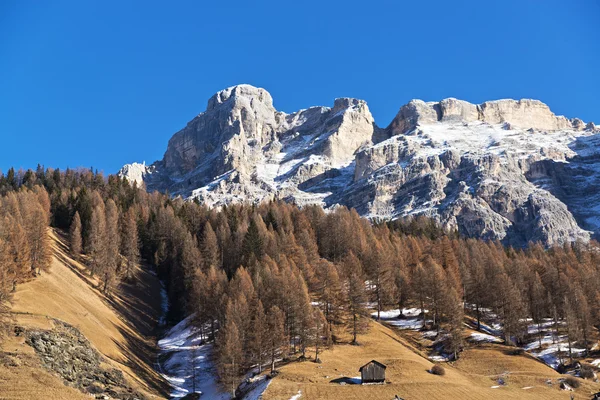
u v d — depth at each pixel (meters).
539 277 143.88
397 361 101.94
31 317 83.44
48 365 73.62
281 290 110.62
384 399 83.38
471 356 113.56
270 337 98.88
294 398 82.94
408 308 141.75
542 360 113.88
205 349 114.56
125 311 130.00
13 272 96.75
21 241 103.31
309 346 105.00
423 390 88.19
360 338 115.50
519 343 124.81
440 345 118.81
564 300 124.94
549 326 131.50
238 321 102.81
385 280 138.00
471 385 95.50
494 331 130.75
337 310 119.88
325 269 122.19
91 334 94.94
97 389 76.50
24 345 74.50
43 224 116.31
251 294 112.69
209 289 121.31
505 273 137.88
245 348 102.12
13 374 67.62
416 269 141.88
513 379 100.19
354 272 131.12
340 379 92.00
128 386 83.50
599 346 116.75
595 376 102.31
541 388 95.69
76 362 79.38
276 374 92.50
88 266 140.62
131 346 109.50
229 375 92.56
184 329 128.50
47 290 103.00
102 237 141.12
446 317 123.25
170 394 95.25
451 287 126.69
